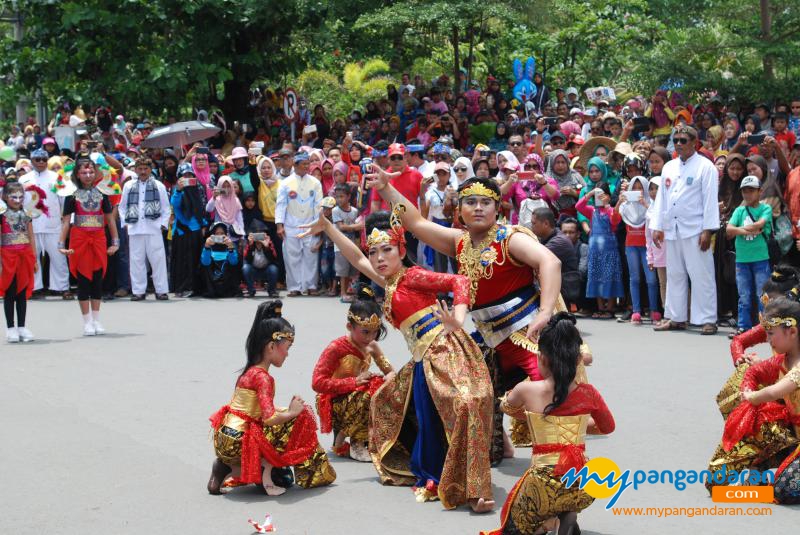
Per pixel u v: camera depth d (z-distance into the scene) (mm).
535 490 4914
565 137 16844
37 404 8266
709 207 11180
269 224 15570
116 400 8375
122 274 15398
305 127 18906
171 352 10516
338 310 13484
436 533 5301
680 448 6828
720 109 16844
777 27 17562
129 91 20500
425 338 6145
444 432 6098
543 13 21578
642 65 18703
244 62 21375
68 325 12586
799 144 13445
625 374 9133
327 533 5320
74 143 18422
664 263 11766
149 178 14977
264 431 6008
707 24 18438
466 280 6074
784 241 11367
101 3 20500
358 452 6906
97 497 5953
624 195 12070
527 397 5016
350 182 15000
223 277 15023
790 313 5730
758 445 5906
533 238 6266
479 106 21047
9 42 21484
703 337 11148
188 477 6359
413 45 24016
